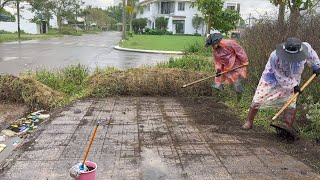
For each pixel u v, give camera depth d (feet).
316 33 19.85
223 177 12.08
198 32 170.60
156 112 20.59
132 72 25.96
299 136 16.08
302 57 14.40
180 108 21.62
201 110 21.15
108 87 25.05
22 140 16.22
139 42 93.20
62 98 22.74
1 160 13.84
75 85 25.96
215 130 17.25
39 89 22.65
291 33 20.86
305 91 19.47
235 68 20.24
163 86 25.05
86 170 10.62
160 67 28.50
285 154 14.26
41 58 48.75
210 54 47.16
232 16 59.21
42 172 12.26
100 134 16.39
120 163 13.09
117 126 17.70
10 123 18.76
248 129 17.38
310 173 12.53
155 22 178.09
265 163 13.30
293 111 15.75
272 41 21.85
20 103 22.49
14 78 22.86
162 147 14.82
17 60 45.55
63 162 13.11
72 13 183.42
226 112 20.75
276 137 16.33
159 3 183.83
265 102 16.29
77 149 14.42
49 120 18.63
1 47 68.59
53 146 14.75
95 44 87.71
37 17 161.58
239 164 13.17
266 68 16.02
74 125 17.74
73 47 73.92
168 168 12.73
